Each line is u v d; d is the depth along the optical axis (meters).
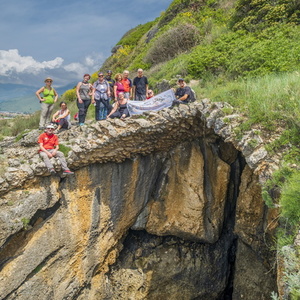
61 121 8.84
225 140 6.86
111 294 9.70
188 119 7.87
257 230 8.05
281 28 11.85
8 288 6.98
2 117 16.12
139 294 9.88
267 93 7.35
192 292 10.05
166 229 9.77
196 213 9.32
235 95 7.97
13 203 6.70
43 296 7.61
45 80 9.19
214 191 9.19
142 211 9.88
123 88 9.15
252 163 6.12
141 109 8.52
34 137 8.38
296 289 3.65
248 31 13.33
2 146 8.75
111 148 7.95
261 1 13.59
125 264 10.15
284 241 4.67
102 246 8.93
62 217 7.77
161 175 9.77
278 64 9.66
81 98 9.12
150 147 8.85
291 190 4.87
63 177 7.68
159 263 10.09
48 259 7.72
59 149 7.41
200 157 9.15
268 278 8.05
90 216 8.38
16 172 6.75
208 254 10.10
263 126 6.62
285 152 6.01
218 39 13.57
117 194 8.92
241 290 8.80
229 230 10.22
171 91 8.48
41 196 7.14
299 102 6.63
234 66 10.84
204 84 11.24
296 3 12.56
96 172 8.31
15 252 7.08
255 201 7.94
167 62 15.09
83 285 8.62
